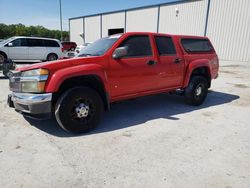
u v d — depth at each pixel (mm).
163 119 4707
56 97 3744
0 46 13602
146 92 4750
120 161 2996
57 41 15695
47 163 2920
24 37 14375
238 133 4043
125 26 28562
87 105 3852
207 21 19516
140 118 4746
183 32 21797
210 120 4715
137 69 4430
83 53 4543
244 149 3416
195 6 20312
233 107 5789
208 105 5945
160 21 23969
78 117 3777
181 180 2609
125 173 2729
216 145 3531
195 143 3584
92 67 3787
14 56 14078
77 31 37938
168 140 3674
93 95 3883
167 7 22953
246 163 3014
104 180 2586
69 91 3648
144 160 3031
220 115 5082
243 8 16938
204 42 6105
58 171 2748
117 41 4227
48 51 15211
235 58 17969
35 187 2443
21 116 4707
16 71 3807
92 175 2678
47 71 3494
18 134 3811
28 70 3600
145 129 4129
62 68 3607
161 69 4859
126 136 3801
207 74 6062
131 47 4414
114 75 4105
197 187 2490
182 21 21703
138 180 2596
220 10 18422
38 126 4184
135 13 26828
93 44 4828
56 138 3682
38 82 3479
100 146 3416
